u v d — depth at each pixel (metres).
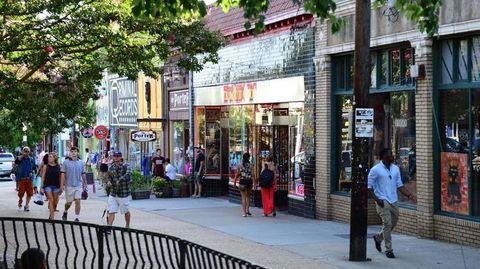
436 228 14.39
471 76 13.70
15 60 15.16
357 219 12.23
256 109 22.69
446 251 13.01
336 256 12.71
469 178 13.63
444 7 13.84
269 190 19.59
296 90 19.77
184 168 28.88
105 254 12.77
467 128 13.74
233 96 24.02
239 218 19.12
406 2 11.10
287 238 15.11
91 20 15.51
